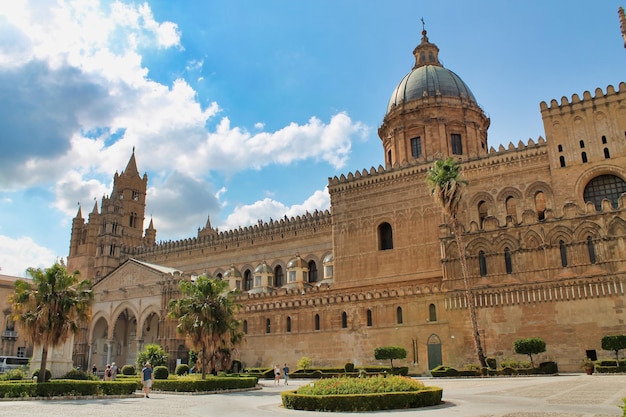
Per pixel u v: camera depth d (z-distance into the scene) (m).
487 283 54.34
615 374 40.56
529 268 52.66
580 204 57.41
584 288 49.50
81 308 42.56
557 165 59.66
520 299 52.16
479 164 65.62
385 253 69.62
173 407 29.02
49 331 40.09
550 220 52.81
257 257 91.06
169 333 78.38
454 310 55.19
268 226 91.06
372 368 54.06
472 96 81.88
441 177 54.09
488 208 63.91
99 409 28.00
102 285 90.75
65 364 51.09
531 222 53.66
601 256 49.62
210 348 47.66
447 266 56.94
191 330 47.59
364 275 70.31
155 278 83.69
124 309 86.56
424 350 56.22
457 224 52.75
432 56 87.69
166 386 42.22
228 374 60.47
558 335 49.66
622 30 50.97
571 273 50.62
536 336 50.62
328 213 85.06
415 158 77.25
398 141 79.75
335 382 27.95
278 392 40.97
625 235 49.00
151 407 29.12
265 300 75.56
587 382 33.91
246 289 90.75
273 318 68.00
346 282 71.25
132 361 89.12
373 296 60.69
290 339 65.81
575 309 49.50
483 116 81.38
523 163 62.91
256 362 67.75
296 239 87.62
